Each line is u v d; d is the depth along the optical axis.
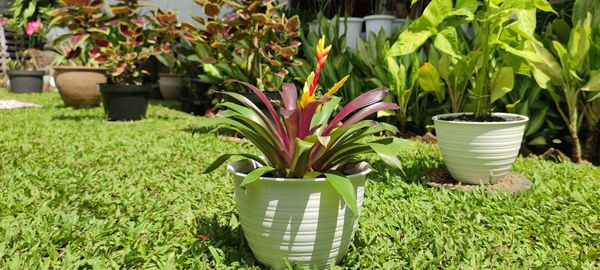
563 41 4.55
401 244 2.34
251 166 2.10
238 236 2.37
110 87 6.11
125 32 6.19
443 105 5.16
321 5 7.28
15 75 10.73
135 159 4.11
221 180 3.46
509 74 3.28
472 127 3.05
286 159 1.91
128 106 6.27
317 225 1.82
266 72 5.23
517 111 4.55
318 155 1.90
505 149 3.09
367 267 2.12
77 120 6.33
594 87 3.82
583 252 2.23
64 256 2.16
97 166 3.87
